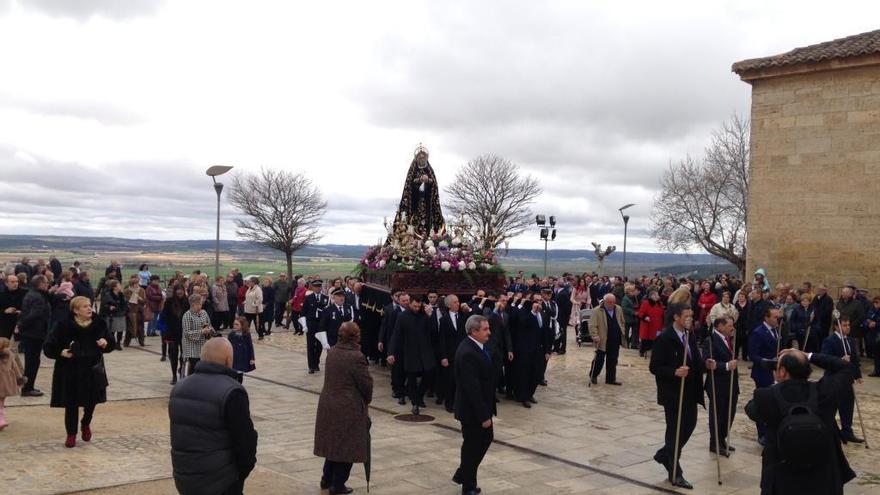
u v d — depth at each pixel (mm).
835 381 5887
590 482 8484
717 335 9961
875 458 9820
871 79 19656
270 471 8273
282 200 45844
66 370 8648
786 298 18234
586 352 20625
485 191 46219
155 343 20094
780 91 21156
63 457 8258
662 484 8438
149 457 8398
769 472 5871
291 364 17203
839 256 20203
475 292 14961
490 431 7648
